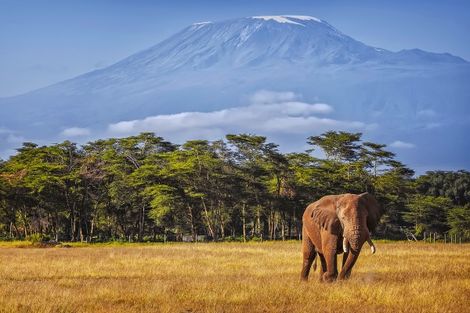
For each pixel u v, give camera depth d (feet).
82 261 108.17
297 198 303.68
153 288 58.65
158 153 336.08
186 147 315.58
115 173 299.58
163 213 277.23
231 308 48.26
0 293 57.16
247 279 69.67
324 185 304.30
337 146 331.98
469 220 306.55
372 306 48.44
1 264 100.99
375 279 67.05
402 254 120.26
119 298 53.52
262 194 299.17
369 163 314.76
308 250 67.41
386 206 316.60
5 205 290.15
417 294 51.90
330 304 49.57
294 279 68.44
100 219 318.86
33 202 291.79
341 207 61.31
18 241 246.47
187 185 298.35
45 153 318.65
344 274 60.44
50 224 314.55
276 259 111.86
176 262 105.81
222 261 107.65
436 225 320.29
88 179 291.79
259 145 307.17
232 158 317.63
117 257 121.49
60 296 54.60
